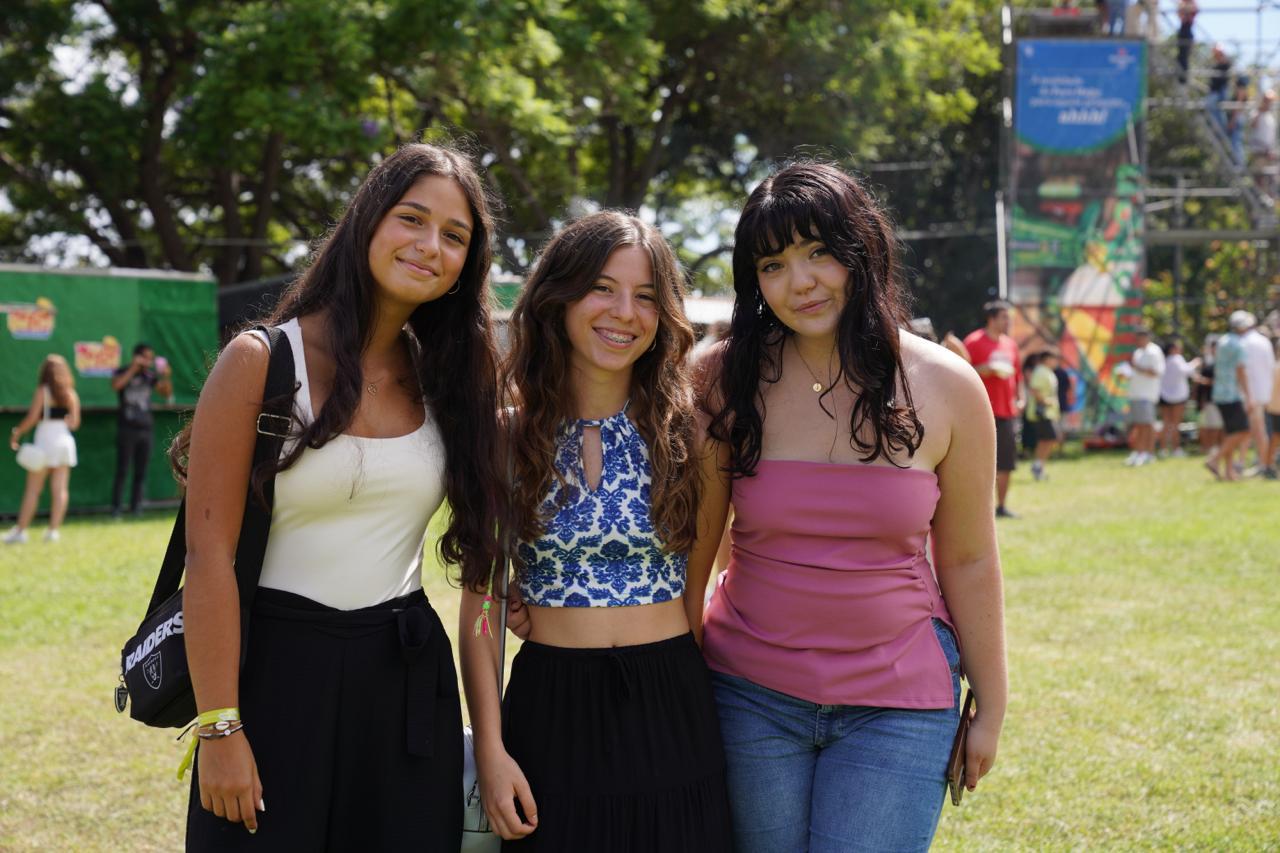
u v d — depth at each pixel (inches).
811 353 97.8
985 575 99.1
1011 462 417.1
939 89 949.8
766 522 95.9
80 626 263.7
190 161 791.1
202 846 85.6
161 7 713.0
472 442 95.1
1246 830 145.3
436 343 97.1
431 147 94.7
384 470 88.8
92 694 212.7
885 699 93.9
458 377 96.3
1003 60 856.9
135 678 88.0
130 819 156.3
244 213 945.5
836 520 94.0
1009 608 268.1
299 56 564.1
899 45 773.3
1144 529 378.0
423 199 90.7
